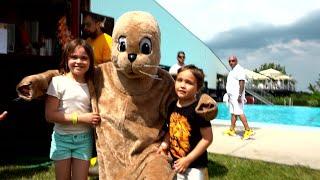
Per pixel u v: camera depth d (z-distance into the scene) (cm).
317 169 292
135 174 155
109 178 157
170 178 153
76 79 171
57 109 167
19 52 302
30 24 314
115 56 159
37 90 162
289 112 1045
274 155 340
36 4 313
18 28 307
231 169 282
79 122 164
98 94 169
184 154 162
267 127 521
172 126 165
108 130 161
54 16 313
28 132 310
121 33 157
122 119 160
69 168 172
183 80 161
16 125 306
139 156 158
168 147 165
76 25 292
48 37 315
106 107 164
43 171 260
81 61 167
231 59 432
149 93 164
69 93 167
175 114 165
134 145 159
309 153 349
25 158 294
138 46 155
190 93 161
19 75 300
